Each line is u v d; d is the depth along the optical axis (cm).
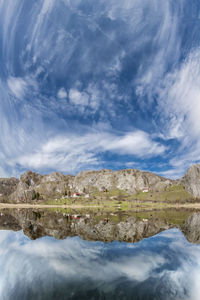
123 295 1368
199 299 1319
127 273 1764
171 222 6450
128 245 2852
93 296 1355
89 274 1761
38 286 1525
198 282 1569
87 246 2820
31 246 2862
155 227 5125
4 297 1371
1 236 3834
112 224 6019
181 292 1409
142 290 1443
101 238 3447
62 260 2167
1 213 13238
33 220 7956
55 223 6581
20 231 4578
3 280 1650
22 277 1709
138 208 17500
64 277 1688
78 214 12081
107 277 1684
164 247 2706
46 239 3406
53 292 1426
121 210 15662
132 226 5394
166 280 1619
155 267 1919
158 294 1382
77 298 1333
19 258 2272
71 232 4294
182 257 2231
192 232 4134
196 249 2588
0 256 2359
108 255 2336
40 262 2111
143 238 3416
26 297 1366
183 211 13862
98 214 11750
